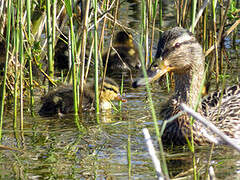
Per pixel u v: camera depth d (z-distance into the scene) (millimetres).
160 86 8742
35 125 6898
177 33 6148
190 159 5465
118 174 5031
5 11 8172
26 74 8977
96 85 7352
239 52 10062
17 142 6160
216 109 6406
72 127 6820
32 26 8539
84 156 5625
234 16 7754
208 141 5949
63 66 9992
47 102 7668
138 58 10234
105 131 6598
